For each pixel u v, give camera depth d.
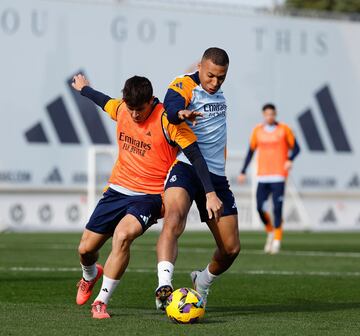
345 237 72.12
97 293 31.05
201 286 26.38
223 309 26.72
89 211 69.50
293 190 79.19
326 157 80.62
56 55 70.06
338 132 81.38
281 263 44.72
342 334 21.42
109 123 71.88
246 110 76.94
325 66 80.81
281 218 52.00
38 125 69.56
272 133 51.75
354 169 82.06
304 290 32.41
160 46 73.81
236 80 76.56
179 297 22.70
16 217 69.25
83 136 71.06
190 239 66.69
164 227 23.70
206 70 24.19
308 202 80.00
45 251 51.12
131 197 24.70
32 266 41.34
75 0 70.75
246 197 77.94
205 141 25.03
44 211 70.06
